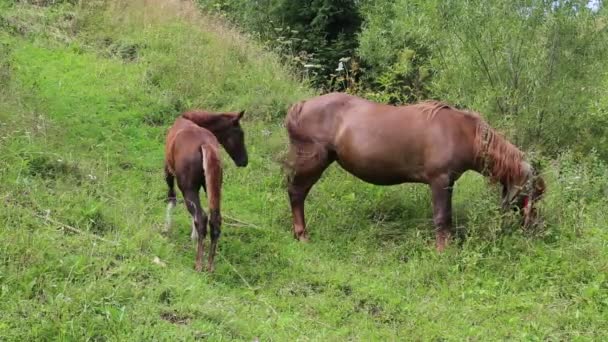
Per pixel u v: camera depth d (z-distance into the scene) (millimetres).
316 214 7730
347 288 6109
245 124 10328
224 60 12055
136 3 13578
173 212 7227
